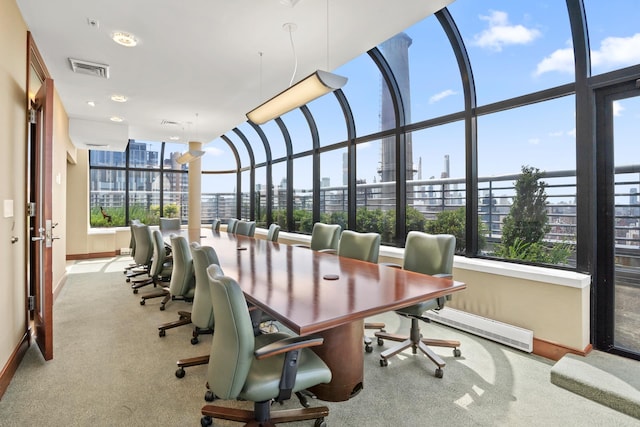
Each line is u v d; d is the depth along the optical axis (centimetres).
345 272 250
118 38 318
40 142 281
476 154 344
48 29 301
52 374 239
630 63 240
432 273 272
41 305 270
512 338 278
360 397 212
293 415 181
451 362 258
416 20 293
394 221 436
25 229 287
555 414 195
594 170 260
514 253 315
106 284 501
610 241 256
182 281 288
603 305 258
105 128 609
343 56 361
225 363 147
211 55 355
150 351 278
